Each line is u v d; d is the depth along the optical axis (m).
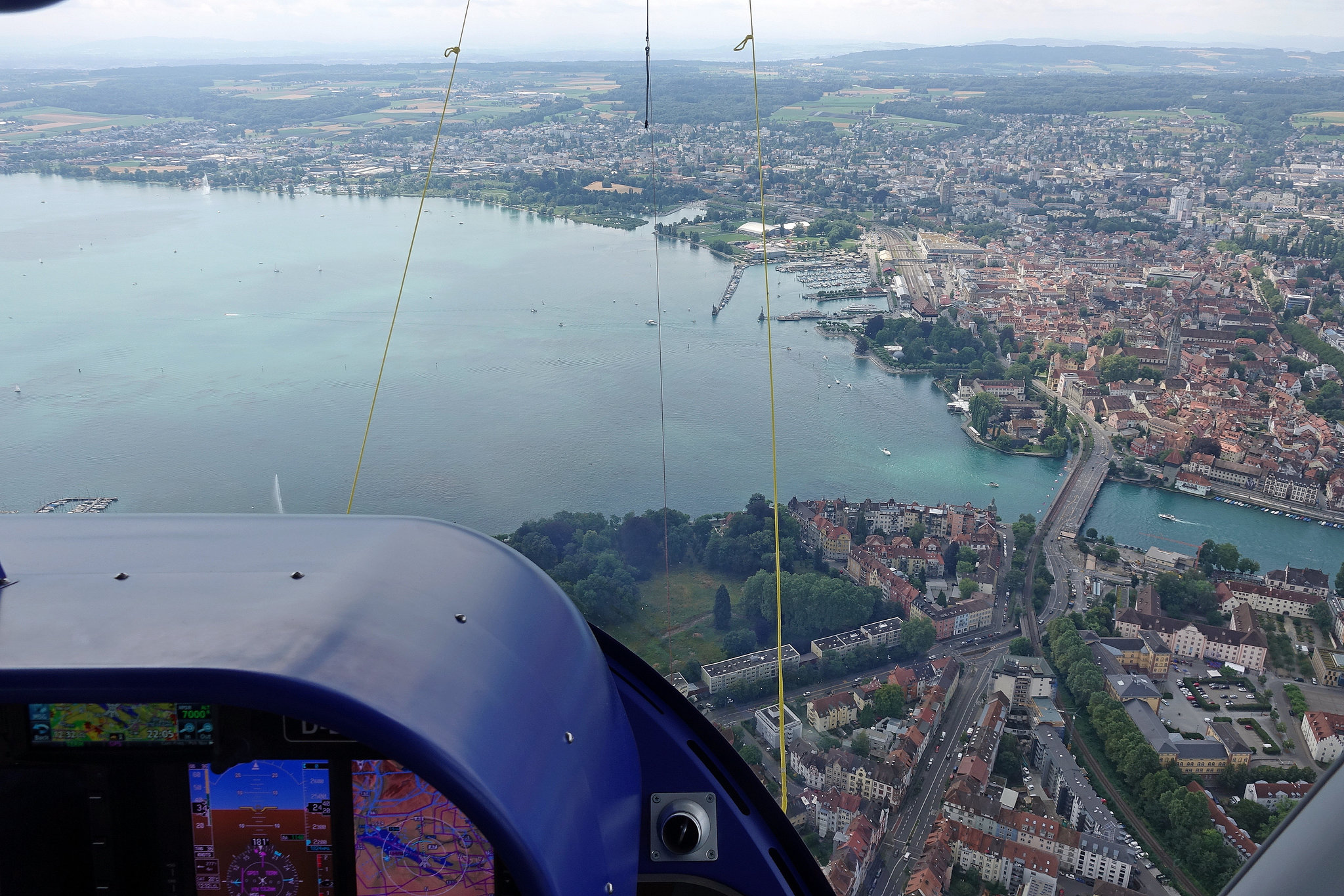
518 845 2.37
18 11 2.34
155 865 2.63
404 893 2.67
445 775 2.30
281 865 2.62
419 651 2.61
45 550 2.98
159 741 2.52
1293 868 2.85
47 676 2.29
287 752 2.54
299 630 2.52
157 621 2.53
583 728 2.94
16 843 2.55
